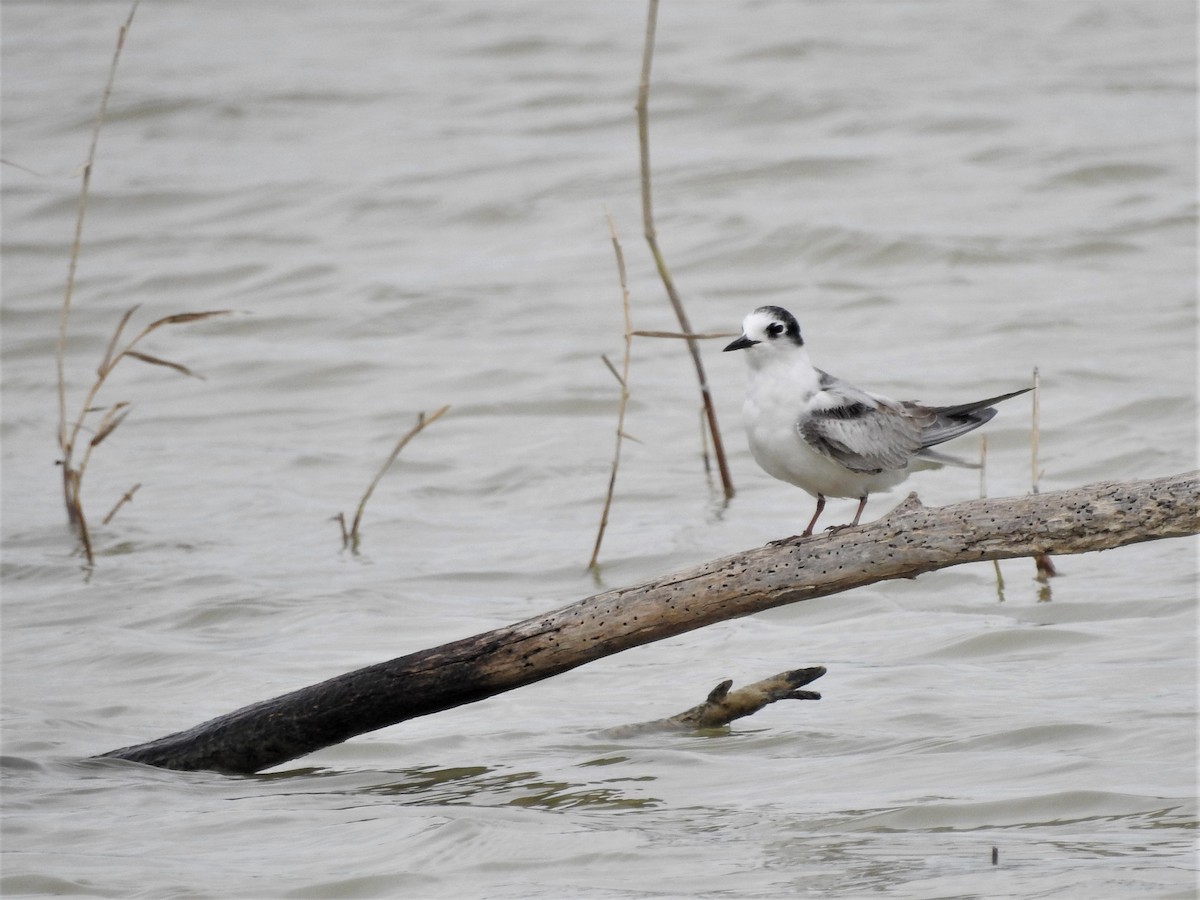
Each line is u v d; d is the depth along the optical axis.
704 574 8.46
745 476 16.06
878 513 14.56
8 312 22.59
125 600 13.04
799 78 32.69
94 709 10.61
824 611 12.11
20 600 13.13
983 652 10.91
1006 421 16.73
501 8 41.19
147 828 8.48
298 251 25.00
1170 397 17.02
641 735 9.66
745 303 21.91
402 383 19.58
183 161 29.78
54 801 8.89
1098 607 11.62
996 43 35.72
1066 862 7.40
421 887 7.57
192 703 10.70
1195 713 9.26
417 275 23.72
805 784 8.70
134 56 37.56
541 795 8.75
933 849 7.69
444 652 8.88
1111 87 31.67
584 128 30.34
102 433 14.59
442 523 15.05
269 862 7.95
